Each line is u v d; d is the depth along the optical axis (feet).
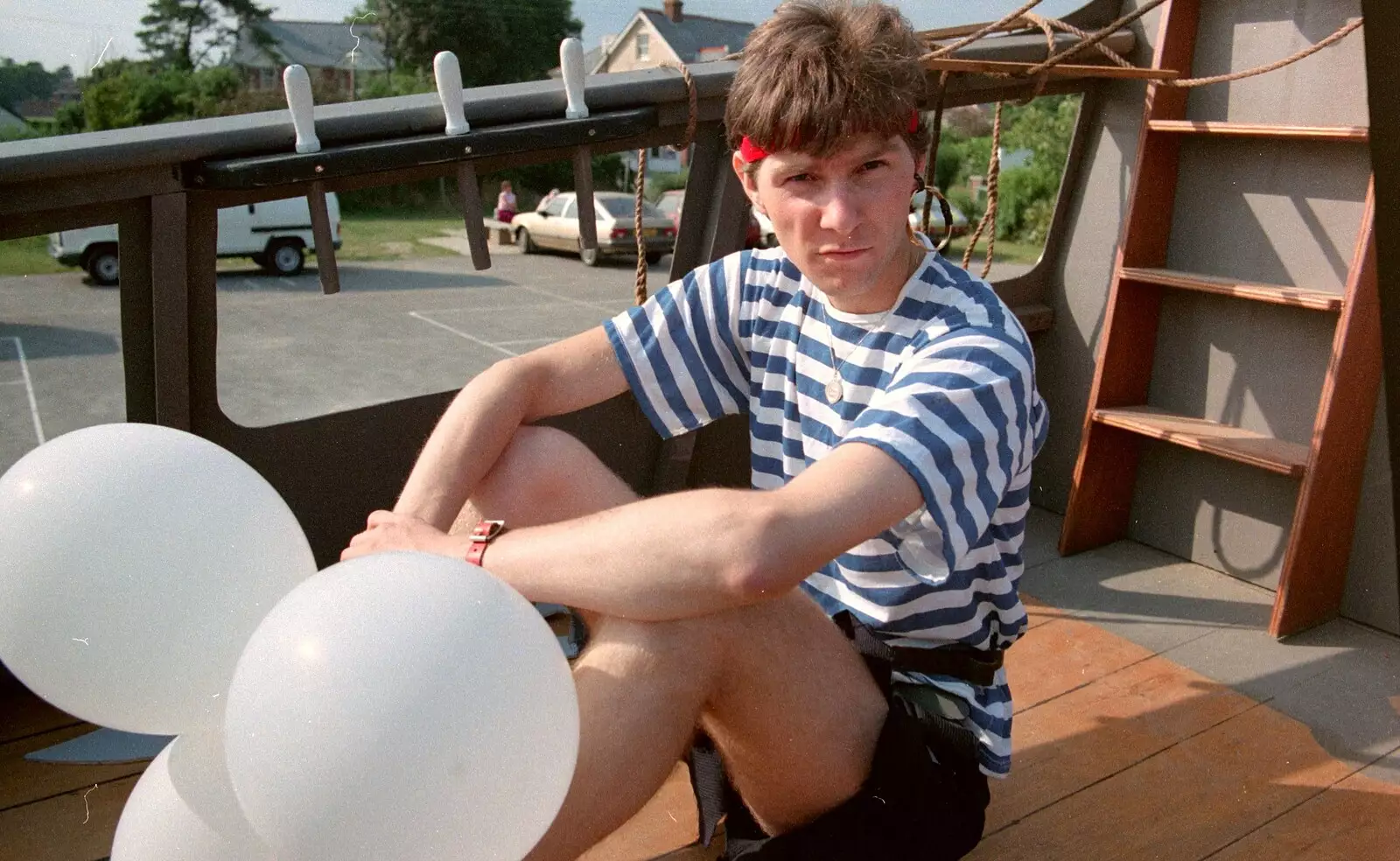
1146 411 8.98
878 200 3.83
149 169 5.61
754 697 3.71
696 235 7.79
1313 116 7.93
